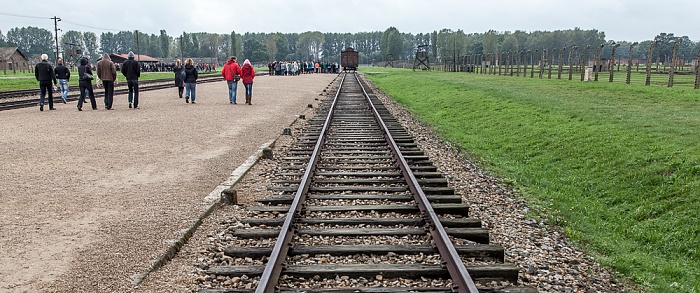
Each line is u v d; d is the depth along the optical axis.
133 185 8.30
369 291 4.61
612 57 28.73
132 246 5.56
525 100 20.84
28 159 10.14
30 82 41.69
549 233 7.21
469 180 10.04
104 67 18.92
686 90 21.69
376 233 6.19
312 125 16.53
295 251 5.57
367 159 11.02
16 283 4.64
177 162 10.18
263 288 4.29
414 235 6.21
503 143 14.73
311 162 9.59
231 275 4.97
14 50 110.38
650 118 14.26
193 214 6.76
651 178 9.34
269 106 22.17
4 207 6.94
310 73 78.31
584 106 17.77
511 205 8.50
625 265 6.22
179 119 16.84
